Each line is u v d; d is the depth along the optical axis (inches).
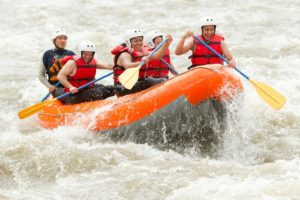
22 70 1419.8
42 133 927.0
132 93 920.9
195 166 764.6
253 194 641.6
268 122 976.9
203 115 842.2
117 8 1975.9
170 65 982.4
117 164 784.9
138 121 869.8
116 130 888.9
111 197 680.4
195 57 954.7
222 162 793.6
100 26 1806.1
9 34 1727.4
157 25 1814.7
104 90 983.0
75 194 692.1
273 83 1205.7
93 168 772.0
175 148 870.4
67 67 969.5
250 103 1045.8
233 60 925.8
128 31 926.4
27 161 790.5
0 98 1215.6
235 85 837.8
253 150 879.7
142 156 818.8
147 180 716.0
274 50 1523.1
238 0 2053.4
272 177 699.4
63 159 792.9
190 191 666.2
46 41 1678.2
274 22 1798.7
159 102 852.0
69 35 1724.9
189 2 2031.3
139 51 933.2
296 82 1204.5
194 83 829.8
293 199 622.5
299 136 925.8
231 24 1800.0
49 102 966.4
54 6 1990.7
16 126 1019.9
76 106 957.2
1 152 811.4
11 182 745.0
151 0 2062.0
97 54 1561.3
